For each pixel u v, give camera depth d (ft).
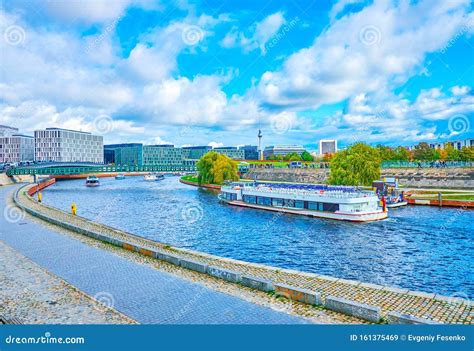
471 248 129.59
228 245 139.85
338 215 192.34
